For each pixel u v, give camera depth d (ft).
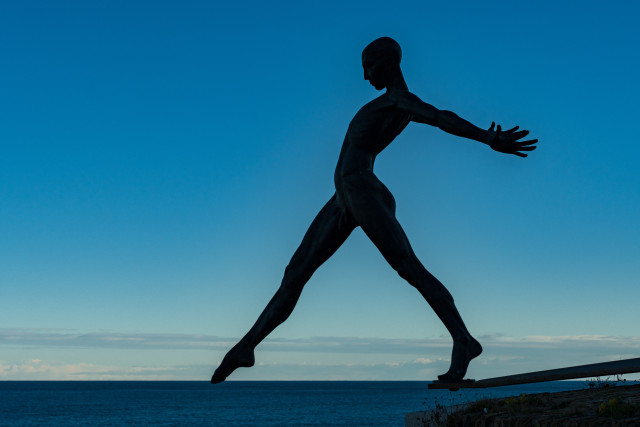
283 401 454.40
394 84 29.55
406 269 29.01
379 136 29.32
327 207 30.68
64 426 234.17
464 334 28.58
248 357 30.45
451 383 27.91
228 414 301.63
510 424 27.66
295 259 30.66
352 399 488.85
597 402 28.35
